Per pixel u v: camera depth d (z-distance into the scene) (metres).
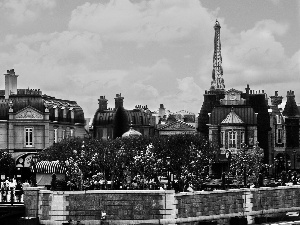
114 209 133.50
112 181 163.75
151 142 193.50
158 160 169.75
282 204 156.88
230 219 144.38
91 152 180.50
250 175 190.38
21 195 146.38
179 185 161.38
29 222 131.12
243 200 147.88
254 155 194.38
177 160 188.25
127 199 133.38
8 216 133.62
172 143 194.38
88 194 133.50
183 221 134.62
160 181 177.75
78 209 133.38
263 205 152.12
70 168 156.50
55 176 137.38
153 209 133.12
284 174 177.88
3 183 157.25
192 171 180.88
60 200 133.12
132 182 170.50
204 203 139.62
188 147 190.88
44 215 133.38
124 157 177.38
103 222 133.12
